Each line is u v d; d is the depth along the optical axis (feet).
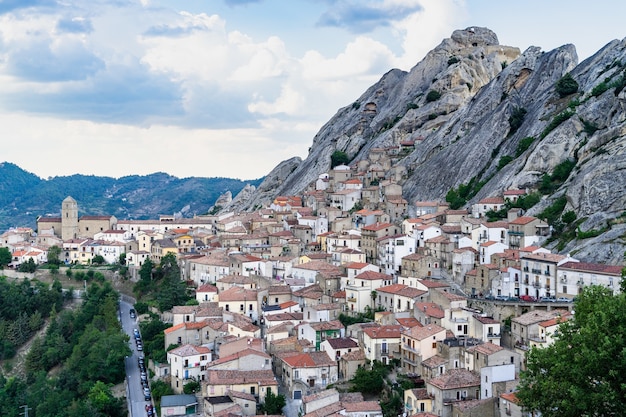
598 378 292.61
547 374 316.81
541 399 308.40
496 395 464.24
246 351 589.73
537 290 615.57
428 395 487.61
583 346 293.02
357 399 517.14
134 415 593.42
